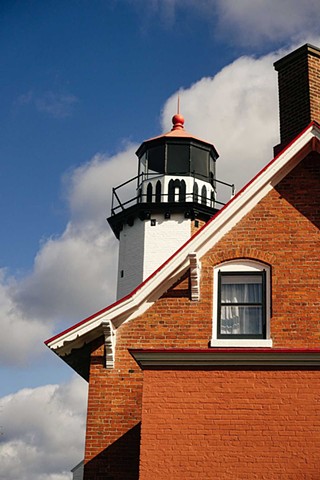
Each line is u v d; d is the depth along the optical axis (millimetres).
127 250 39125
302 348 13805
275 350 13633
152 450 13328
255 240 15320
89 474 14484
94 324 14945
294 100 18469
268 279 15055
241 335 14648
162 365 13898
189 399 13625
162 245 38094
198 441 13344
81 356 15930
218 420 13453
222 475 13086
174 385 13750
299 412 13336
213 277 15180
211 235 15383
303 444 13133
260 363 13688
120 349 15094
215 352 13773
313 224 15391
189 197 40250
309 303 14688
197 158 41906
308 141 15695
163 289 15258
